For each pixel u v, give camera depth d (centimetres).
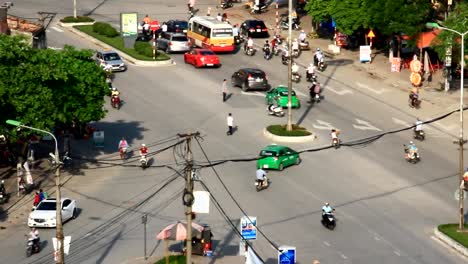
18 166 10969
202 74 15925
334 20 16650
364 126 13325
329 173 11494
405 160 12031
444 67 15175
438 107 14162
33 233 9181
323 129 13150
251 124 13312
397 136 12975
